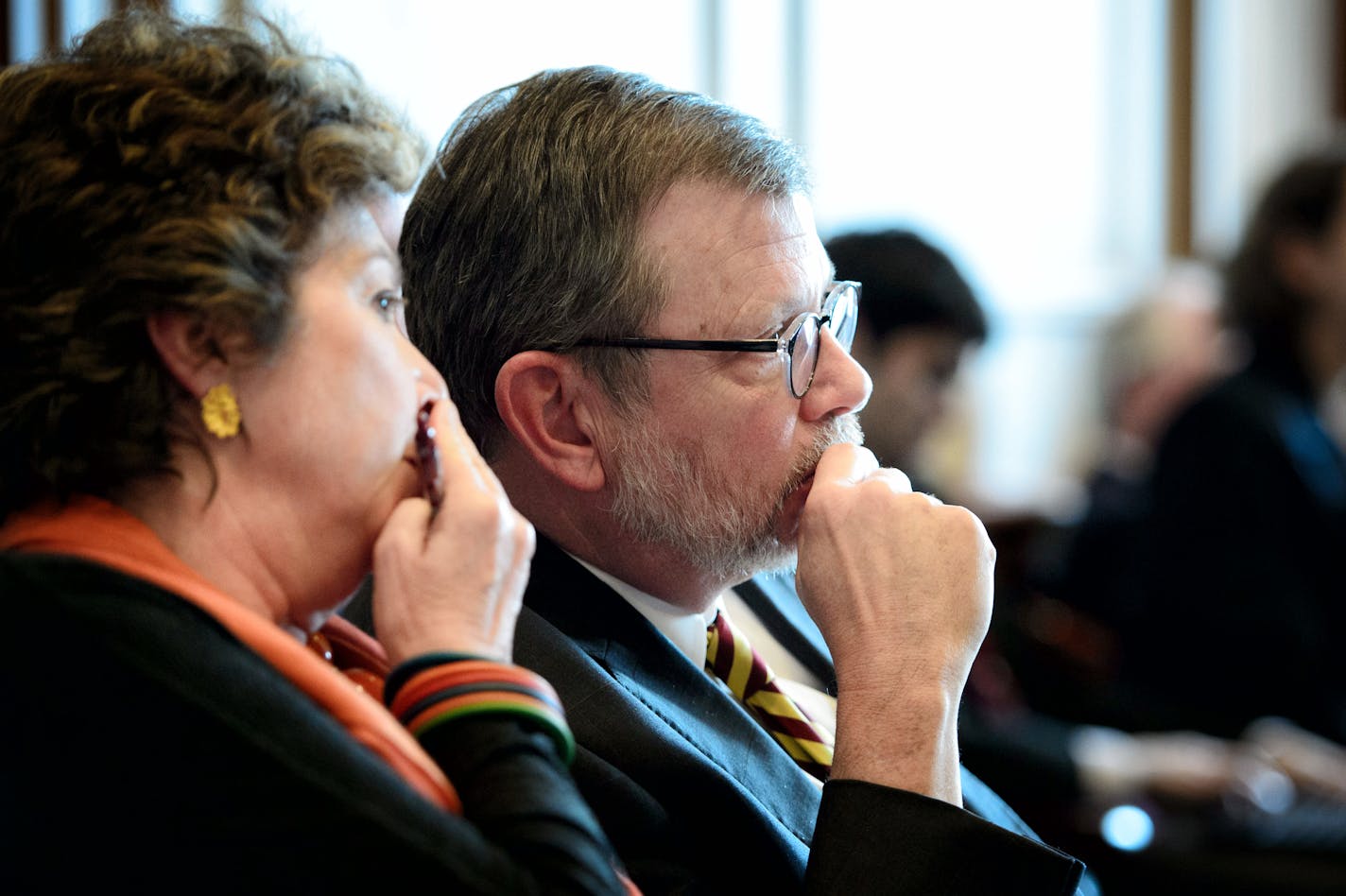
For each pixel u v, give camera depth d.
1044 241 16.58
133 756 2.83
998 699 8.98
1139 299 14.55
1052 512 13.35
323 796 2.80
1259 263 10.88
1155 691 10.34
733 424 4.40
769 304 4.39
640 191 4.32
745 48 13.74
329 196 3.16
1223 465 10.37
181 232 2.98
